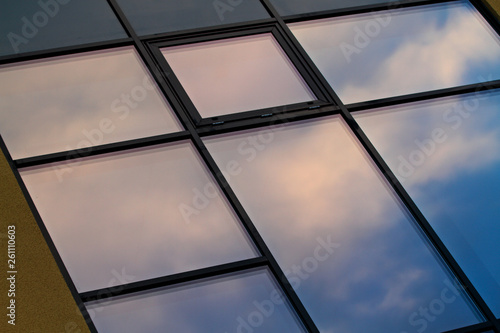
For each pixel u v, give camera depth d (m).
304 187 9.43
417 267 9.09
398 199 9.58
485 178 9.96
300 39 10.98
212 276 8.60
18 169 9.02
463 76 11.01
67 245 8.52
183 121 9.70
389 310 8.73
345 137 10.02
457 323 8.80
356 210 9.38
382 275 8.95
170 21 10.86
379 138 10.08
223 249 8.80
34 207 8.72
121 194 9.00
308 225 9.13
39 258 8.16
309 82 10.46
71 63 10.20
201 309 8.38
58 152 9.22
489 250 9.37
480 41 11.53
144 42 10.52
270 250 8.85
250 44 10.84
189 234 8.84
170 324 8.22
